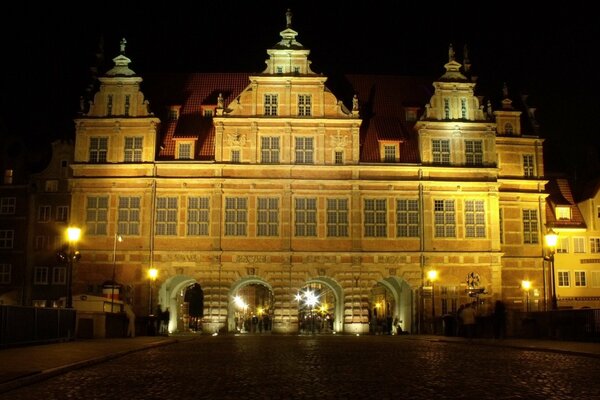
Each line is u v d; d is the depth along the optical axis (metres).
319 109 65.75
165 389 16.50
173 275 63.59
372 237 64.75
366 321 63.56
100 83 69.44
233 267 63.81
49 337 34.75
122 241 64.00
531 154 70.19
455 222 65.69
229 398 14.91
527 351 31.62
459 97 67.81
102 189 64.69
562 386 17.02
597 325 36.91
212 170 64.69
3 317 29.28
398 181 65.31
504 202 68.88
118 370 21.48
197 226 64.19
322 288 93.44
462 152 66.81
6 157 74.00
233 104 65.56
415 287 64.56
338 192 65.12
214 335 58.75
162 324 58.66
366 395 15.38
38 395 15.49
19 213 72.44
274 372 20.81
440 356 28.31
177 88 71.69
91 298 45.25
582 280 72.75
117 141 65.19
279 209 64.62
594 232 73.69
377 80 73.88
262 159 65.00
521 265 68.25
